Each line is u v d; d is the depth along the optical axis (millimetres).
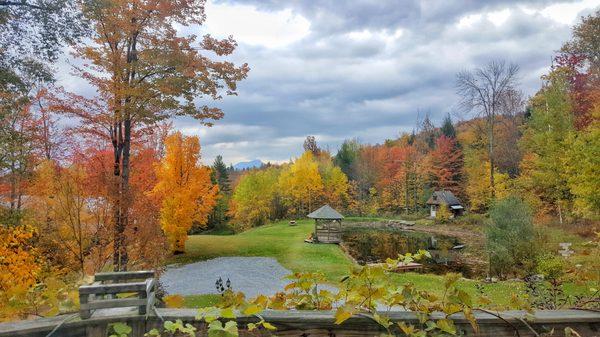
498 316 1595
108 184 10656
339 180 54031
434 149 53562
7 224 9258
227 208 54375
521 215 16641
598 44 27797
